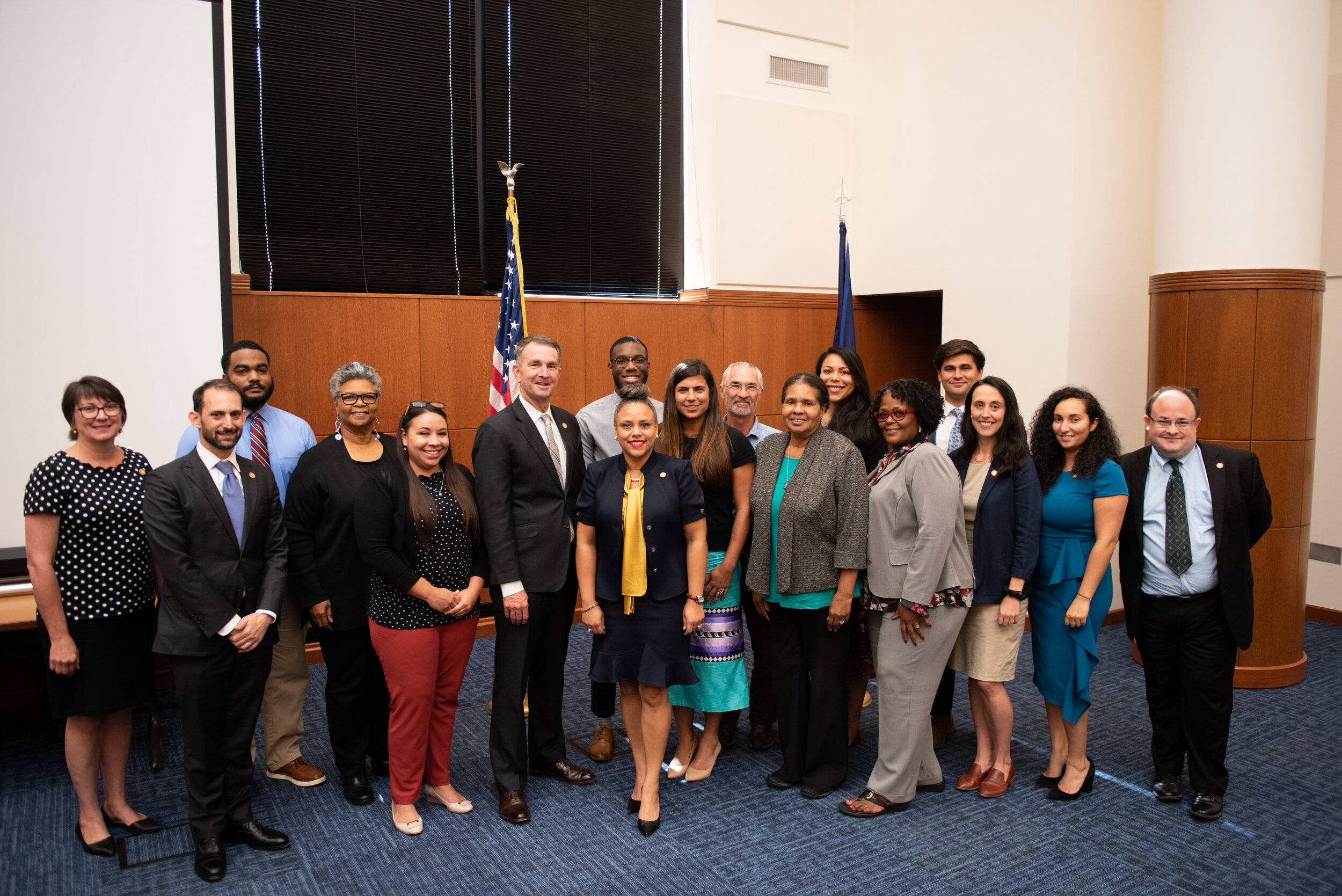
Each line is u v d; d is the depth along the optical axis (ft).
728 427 11.01
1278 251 14.29
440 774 10.32
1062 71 16.72
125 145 13.35
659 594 9.72
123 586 9.07
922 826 9.85
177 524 8.64
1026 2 17.29
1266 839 9.59
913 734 10.02
